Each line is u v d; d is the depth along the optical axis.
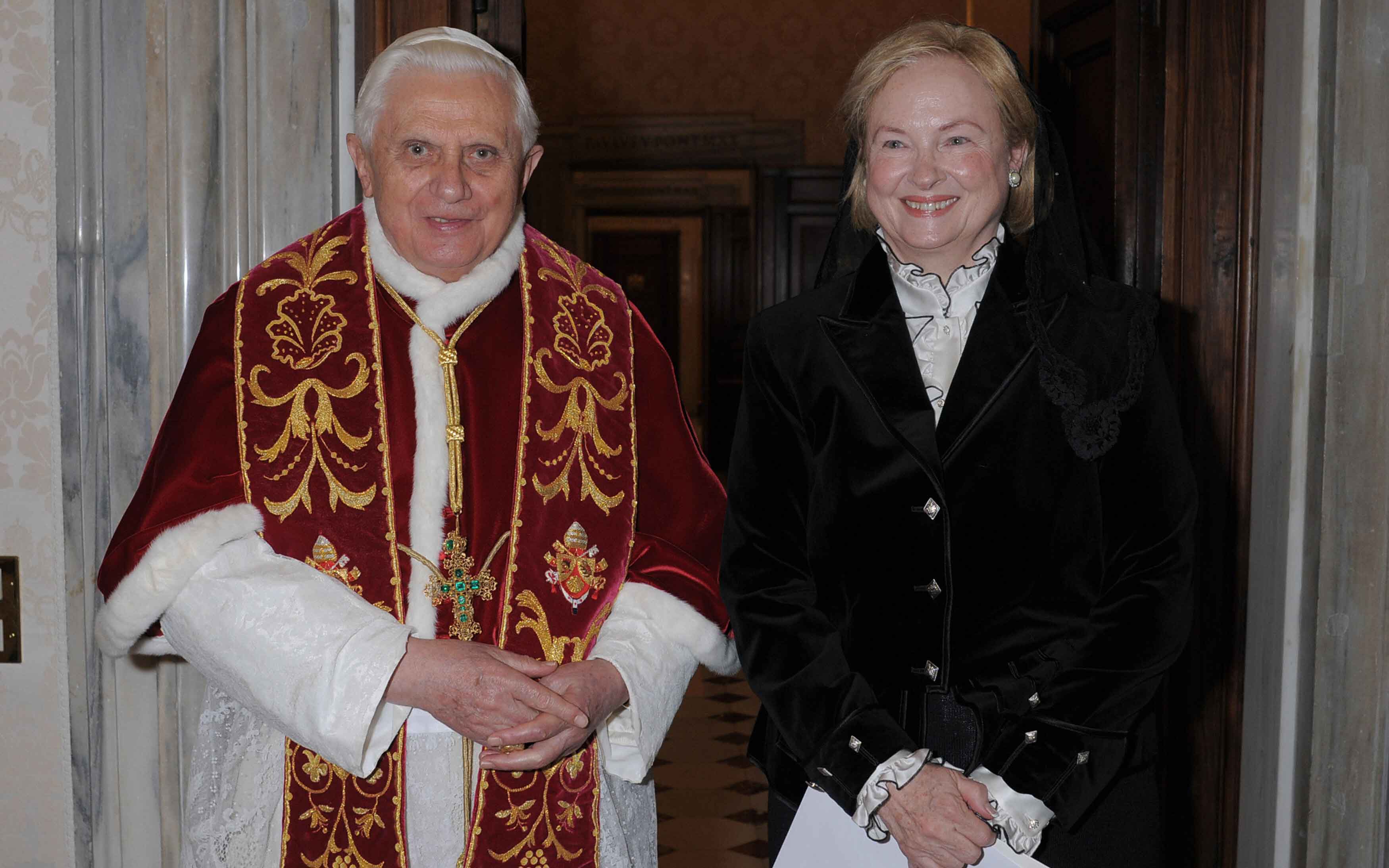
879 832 1.48
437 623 1.66
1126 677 1.49
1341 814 2.34
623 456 1.84
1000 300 1.61
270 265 1.78
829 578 1.65
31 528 2.19
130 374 2.16
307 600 1.55
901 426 1.57
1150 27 2.61
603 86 11.51
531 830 1.70
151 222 2.14
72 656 2.17
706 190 11.51
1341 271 2.33
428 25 2.32
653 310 11.84
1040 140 1.62
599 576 1.78
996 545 1.57
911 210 1.58
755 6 11.28
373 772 1.62
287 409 1.68
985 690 1.54
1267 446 2.54
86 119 2.13
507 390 1.77
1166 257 2.60
